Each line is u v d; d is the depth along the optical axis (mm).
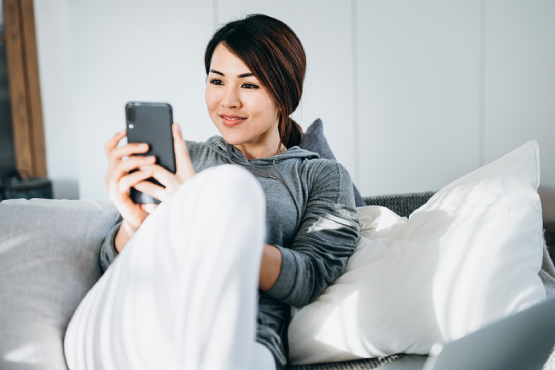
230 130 927
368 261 838
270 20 931
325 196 929
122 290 548
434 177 2633
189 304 426
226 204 459
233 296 419
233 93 901
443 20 2512
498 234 783
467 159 2629
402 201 1395
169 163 693
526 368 557
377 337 732
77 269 768
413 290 742
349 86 2520
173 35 2404
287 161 985
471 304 716
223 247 435
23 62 2693
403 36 2510
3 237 736
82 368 605
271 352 676
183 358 417
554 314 558
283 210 882
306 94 2496
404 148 2598
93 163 2432
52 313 696
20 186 2445
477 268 741
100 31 2357
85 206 1019
